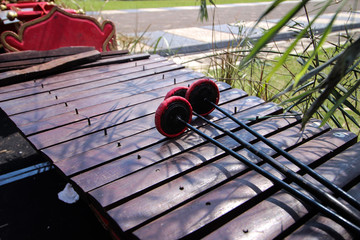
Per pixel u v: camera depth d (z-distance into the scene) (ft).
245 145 5.23
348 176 5.02
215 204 4.40
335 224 4.07
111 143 6.08
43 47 12.76
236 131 6.56
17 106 7.94
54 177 9.27
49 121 7.06
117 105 7.90
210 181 4.89
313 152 5.65
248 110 7.50
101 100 8.25
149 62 11.98
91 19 13.50
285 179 4.96
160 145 5.97
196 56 19.26
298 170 5.15
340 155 5.65
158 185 4.85
